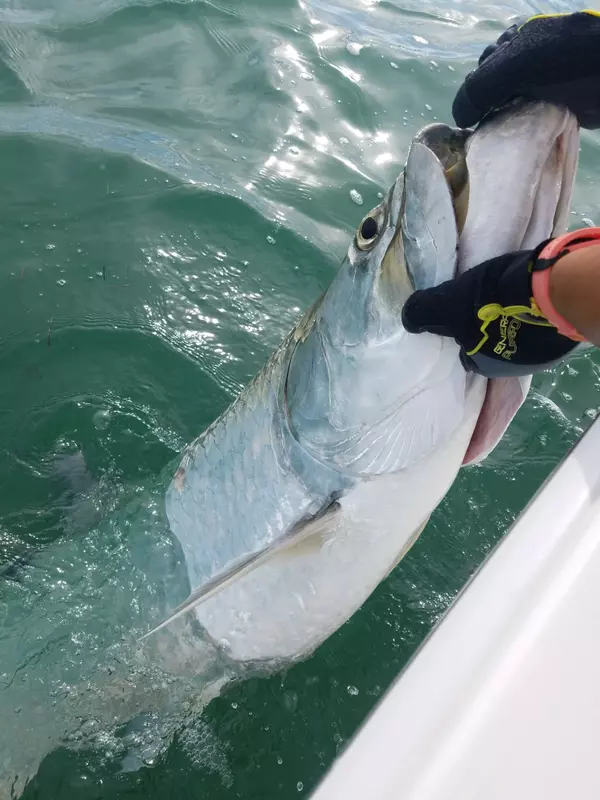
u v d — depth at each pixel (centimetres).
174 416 129
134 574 92
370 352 64
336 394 69
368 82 194
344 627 103
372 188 167
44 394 127
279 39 202
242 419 82
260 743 94
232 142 173
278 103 183
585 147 192
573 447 65
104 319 137
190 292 144
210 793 90
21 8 200
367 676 100
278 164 169
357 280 64
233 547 83
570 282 43
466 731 47
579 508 59
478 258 53
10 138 162
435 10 237
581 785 46
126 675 91
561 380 138
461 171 53
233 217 155
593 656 51
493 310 50
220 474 85
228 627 87
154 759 92
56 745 89
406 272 58
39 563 95
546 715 48
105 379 130
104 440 123
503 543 58
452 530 116
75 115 172
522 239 53
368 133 181
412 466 68
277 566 81
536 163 51
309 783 91
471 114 54
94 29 198
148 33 199
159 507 94
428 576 110
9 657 87
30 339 131
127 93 182
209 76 190
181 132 173
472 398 63
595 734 48
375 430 67
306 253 153
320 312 71
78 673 89
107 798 89
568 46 48
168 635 90
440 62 206
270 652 90
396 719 48
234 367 136
